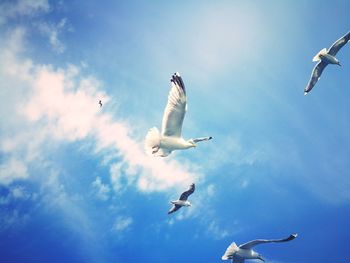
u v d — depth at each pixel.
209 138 4.08
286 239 4.49
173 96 3.78
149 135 4.10
